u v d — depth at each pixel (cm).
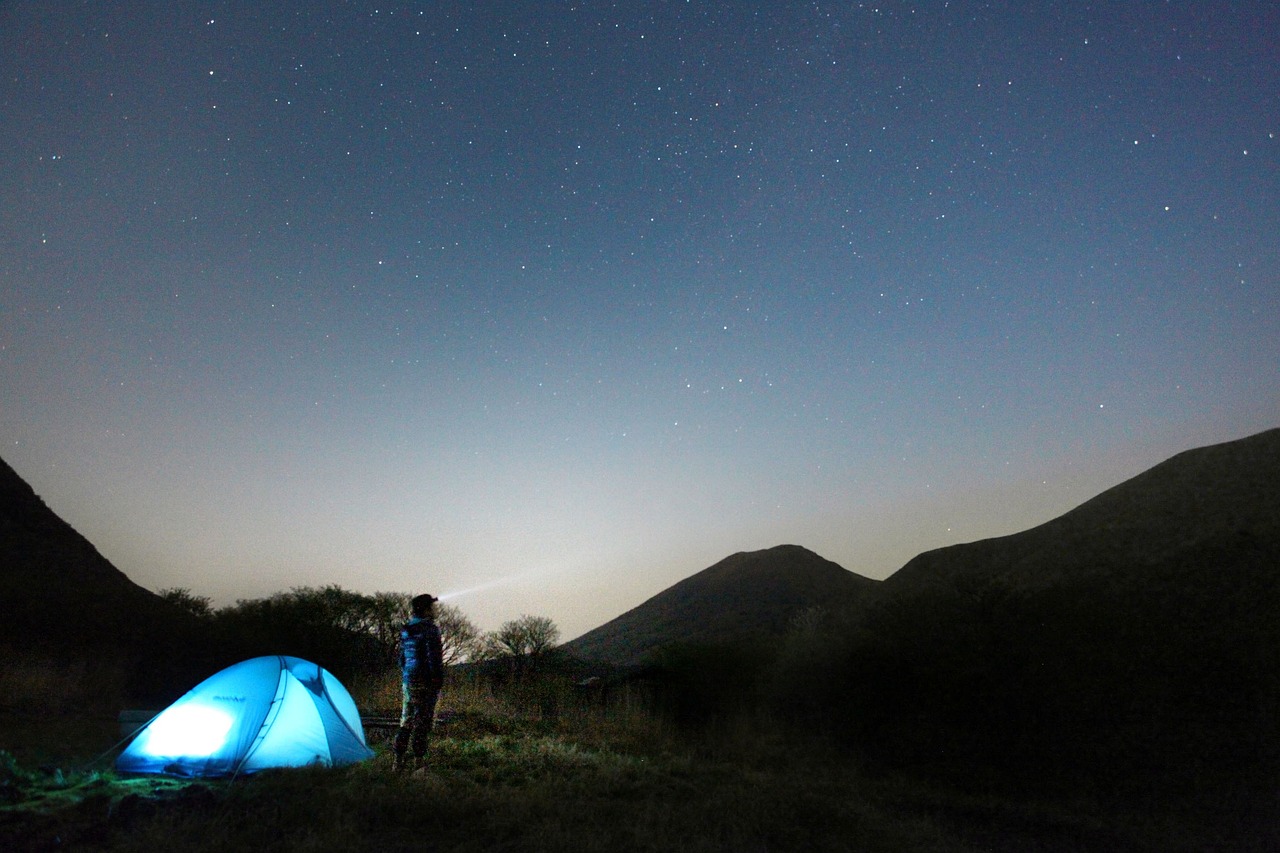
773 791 863
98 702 1055
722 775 975
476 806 686
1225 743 1155
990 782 1164
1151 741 1180
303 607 1689
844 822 782
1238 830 927
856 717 1410
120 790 663
